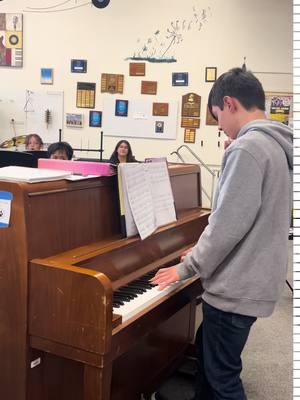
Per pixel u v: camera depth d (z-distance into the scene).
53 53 5.94
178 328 2.36
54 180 1.44
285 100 5.53
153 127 5.84
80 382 1.60
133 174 1.76
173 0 5.60
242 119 1.53
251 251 1.43
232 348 1.54
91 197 1.62
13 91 6.08
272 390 2.25
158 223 1.91
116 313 1.37
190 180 2.53
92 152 6.01
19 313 1.35
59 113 6.02
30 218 1.33
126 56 5.79
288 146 1.45
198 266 1.47
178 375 2.30
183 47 5.65
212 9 5.54
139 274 1.72
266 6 5.44
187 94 5.71
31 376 1.39
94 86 5.89
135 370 1.96
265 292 1.45
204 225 2.35
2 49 6.01
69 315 1.27
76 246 1.54
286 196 1.45
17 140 5.70
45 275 1.30
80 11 5.80
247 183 1.37
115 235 1.73
